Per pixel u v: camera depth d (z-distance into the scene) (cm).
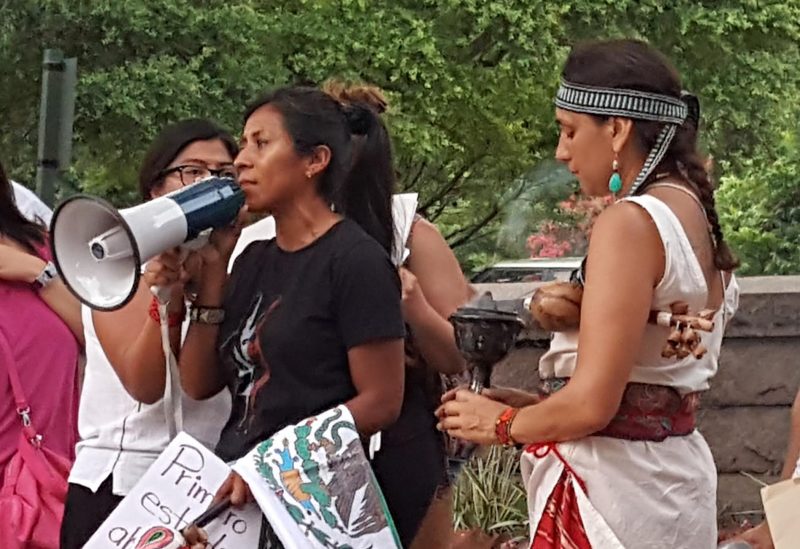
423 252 359
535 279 1120
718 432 537
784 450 534
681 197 279
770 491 267
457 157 1669
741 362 534
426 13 1585
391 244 341
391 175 341
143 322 331
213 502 297
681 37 1641
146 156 354
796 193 1143
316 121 305
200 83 1413
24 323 392
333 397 299
